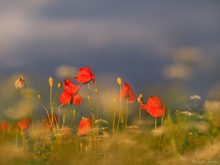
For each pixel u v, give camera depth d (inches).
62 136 208.1
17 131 206.8
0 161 169.6
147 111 205.9
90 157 181.0
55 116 214.8
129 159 176.9
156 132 200.1
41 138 207.3
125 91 212.8
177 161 174.4
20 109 207.3
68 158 181.9
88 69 215.3
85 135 210.2
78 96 215.8
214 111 201.8
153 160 177.2
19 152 177.3
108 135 199.0
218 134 191.8
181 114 199.6
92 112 213.0
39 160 179.5
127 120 219.5
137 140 195.9
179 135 194.1
